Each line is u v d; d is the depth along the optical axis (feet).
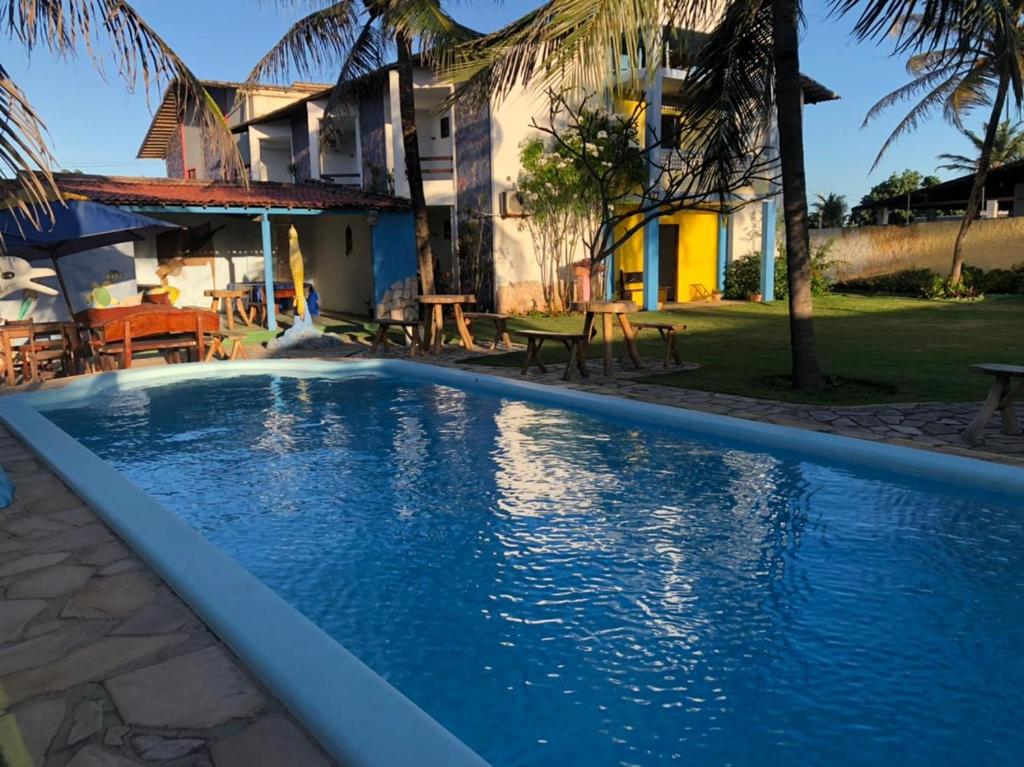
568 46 23.94
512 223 64.18
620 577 13.52
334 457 21.80
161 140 104.88
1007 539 14.78
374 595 12.96
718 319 58.95
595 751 8.73
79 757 7.15
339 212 55.62
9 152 15.79
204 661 9.00
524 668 10.54
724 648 11.04
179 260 66.54
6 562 12.27
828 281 84.64
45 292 38.06
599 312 32.68
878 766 8.41
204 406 29.14
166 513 13.94
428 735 7.23
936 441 20.54
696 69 33.32
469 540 15.42
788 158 28.45
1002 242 81.56
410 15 41.34
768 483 18.48
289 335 46.06
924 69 81.05
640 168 54.90
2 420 23.70
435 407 28.45
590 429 24.43
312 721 7.53
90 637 9.66
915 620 11.80
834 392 28.45
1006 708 9.52
